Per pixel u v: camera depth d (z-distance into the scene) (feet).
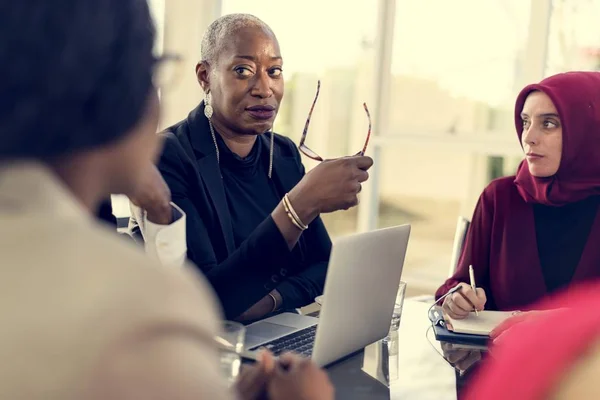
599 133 6.46
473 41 11.80
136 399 1.43
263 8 13.19
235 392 2.85
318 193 4.94
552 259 6.58
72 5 1.65
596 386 1.65
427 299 7.93
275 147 7.35
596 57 11.15
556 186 6.59
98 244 1.65
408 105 12.34
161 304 1.54
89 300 1.51
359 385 4.20
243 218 6.71
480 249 6.91
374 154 12.55
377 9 12.27
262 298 5.62
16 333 1.47
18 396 1.42
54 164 1.75
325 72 12.82
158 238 4.20
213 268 5.39
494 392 1.88
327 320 4.20
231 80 6.55
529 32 11.39
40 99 1.62
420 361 4.70
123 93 1.76
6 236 1.61
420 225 12.42
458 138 11.93
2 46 1.59
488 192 7.06
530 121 6.65
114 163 1.89
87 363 1.44
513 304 6.60
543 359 1.79
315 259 6.82
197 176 6.34
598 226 6.52
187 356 1.51
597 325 1.77
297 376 2.74
